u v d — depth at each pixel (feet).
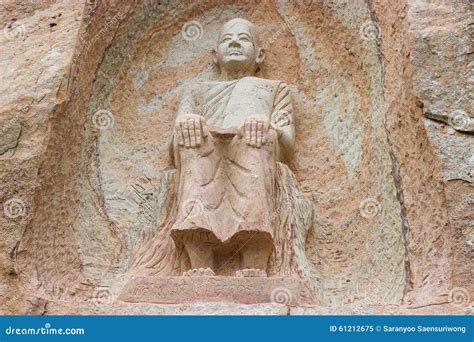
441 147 18.75
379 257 19.76
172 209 20.12
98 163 21.08
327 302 19.53
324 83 22.09
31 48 20.72
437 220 18.63
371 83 21.09
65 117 19.92
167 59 22.63
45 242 19.31
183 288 18.43
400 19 20.22
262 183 19.17
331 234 20.62
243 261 19.20
